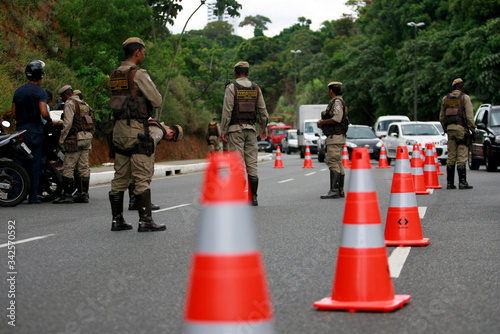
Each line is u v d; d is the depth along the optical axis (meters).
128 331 3.88
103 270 5.66
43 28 24.78
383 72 65.38
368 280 4.29
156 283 5.14
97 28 24.80
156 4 34.91
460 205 10.63
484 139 20.20
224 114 10.62
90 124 11.77
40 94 11.12
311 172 21.47
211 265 2.58
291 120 105.81
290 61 113.12
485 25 50.44
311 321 4.05
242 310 2.57
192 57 39.00
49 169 11.68
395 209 6.92
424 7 63.16
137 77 7.59
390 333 3.80
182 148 34.53
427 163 14.15
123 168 7.94
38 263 6.00
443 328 3.90
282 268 5.70
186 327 2.62
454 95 13.57
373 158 27.23
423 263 5.92
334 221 8.80
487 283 5.11
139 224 7.92
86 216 9.65
